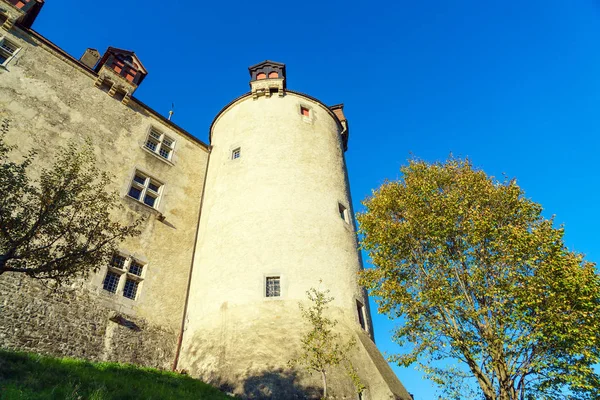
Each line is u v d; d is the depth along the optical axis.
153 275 17.14
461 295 12.36
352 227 19.78
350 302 16.25
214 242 18.27
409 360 12.70
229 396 12.04
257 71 24.84
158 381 11.56
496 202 13.98
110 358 13.95
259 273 16.20
